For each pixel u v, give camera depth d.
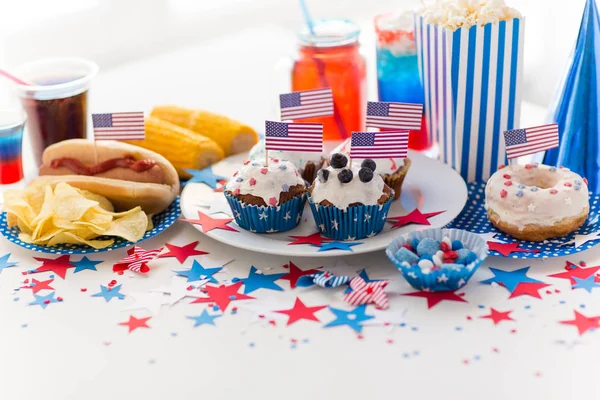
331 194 1.02
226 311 0.96
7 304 0.98
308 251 1.00
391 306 0.96
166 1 1.82
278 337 0.93
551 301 0.95
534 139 1.04
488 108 1.10
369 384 0.88
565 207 1.00
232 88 1.43
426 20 1.10
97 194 1.09
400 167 1.09
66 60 1.22
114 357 0.92
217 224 1.06
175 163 1.17
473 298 0.96
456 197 1.08
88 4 1.74
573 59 1.06
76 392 0.88
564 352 0.90
